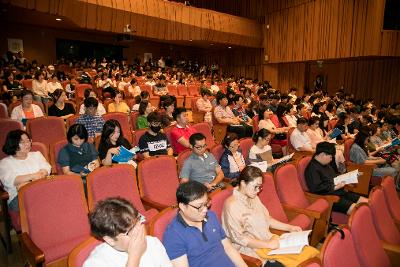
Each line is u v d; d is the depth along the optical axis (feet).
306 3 41.65
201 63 60.75
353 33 36.60
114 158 10.90
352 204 11.00
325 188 11.55
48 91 28.12
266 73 49.80
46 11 29.60
